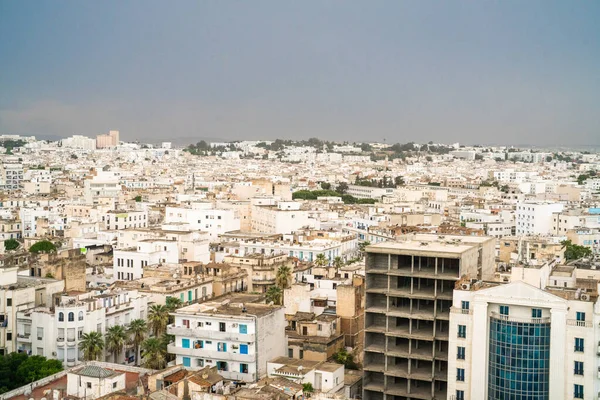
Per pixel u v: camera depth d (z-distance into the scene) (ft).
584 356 603.26
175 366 645.51
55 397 579.89
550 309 612.29
